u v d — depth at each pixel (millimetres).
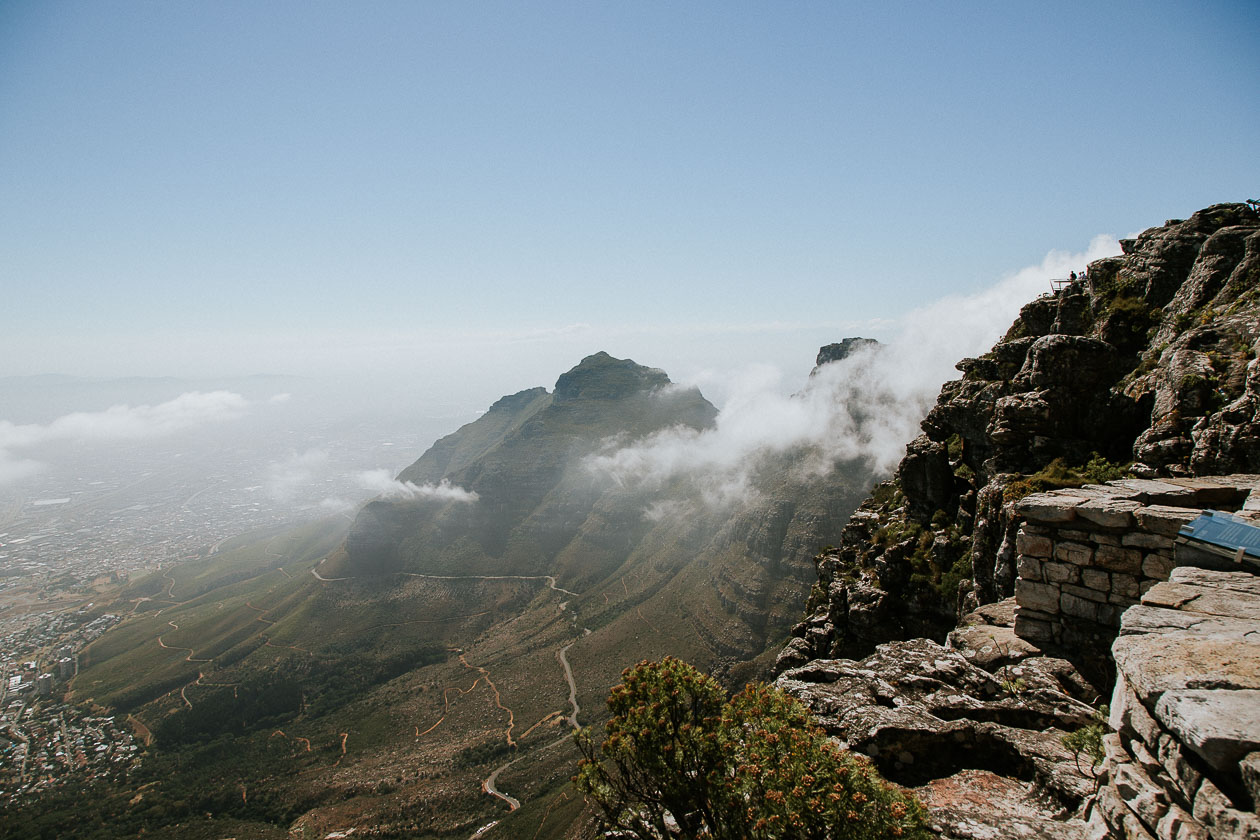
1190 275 28578
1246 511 11484
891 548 31281
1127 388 25547
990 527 24281
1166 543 13461
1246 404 18297
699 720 11742
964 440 32250
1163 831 6285
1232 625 8109
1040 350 25797
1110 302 31688
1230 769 5566
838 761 9367
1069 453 24125
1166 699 6387
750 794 9648
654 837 11133
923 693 13367
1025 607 15445
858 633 30422
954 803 10133
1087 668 14094
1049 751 10555
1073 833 8844
